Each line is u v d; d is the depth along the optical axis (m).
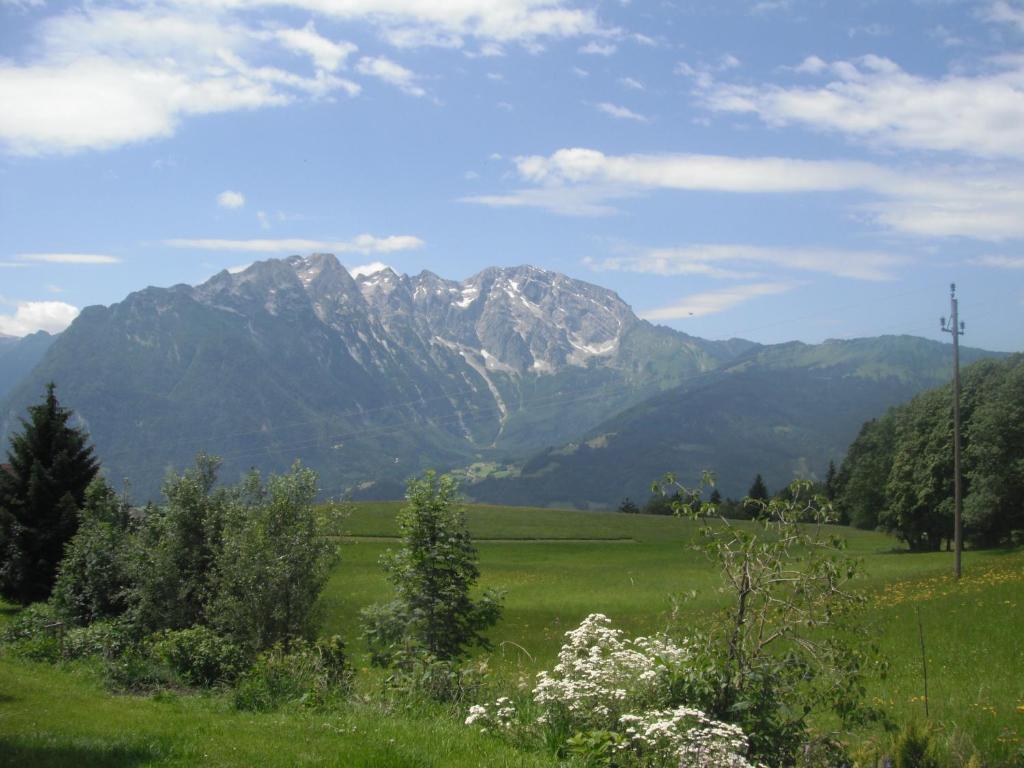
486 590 15.61
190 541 20.73
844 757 9.24
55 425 33.94
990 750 11.09
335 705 12.52
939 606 28.20
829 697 9.09
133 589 21.06
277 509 19.00
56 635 19.75
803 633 9.45
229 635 17.48
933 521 74.75
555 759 8.68
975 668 18.25
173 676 16.02
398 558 15.15
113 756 9.25
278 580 18.19
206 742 9.92
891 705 13.99
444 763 8.66
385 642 14.89
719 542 9.48
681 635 10.08
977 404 71.25
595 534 91.94
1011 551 61.88
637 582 51.50
